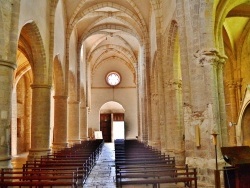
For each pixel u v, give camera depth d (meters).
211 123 11.02
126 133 44.81
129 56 41.34
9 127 11.09
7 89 11.09
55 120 23.08
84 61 36.38
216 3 12.55
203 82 11.52
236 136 20.33
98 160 20.69
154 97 24.14
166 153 17.55
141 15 25.95
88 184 11.29
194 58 11.94
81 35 30.48
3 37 11.08
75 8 24.67
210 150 10.94
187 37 12.46
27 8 13.80
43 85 17.27
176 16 14.48
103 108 46.88
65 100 23.41
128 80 45.91
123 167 9.85
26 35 16.42
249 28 20.61
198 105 11.61
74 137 28.42
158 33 19.75
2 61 10.98
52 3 18.88
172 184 10.77
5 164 10.68
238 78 21.78
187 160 11.98
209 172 10.70
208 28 11.55
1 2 10.95
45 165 11.24
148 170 9.48
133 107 45.34
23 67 25.91
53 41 18.61
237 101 21.83
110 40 39.03
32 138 16.92
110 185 11.08
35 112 17.09
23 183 7.99
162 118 19.17
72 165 11.42
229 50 22.05
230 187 7.75
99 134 42.91
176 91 17.58
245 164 7.61
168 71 18.02
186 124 12.37
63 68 23.34
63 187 10.30
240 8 16.34
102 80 45.88
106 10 28.94
